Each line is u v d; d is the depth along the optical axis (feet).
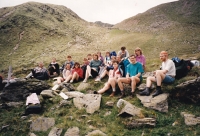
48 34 374.22
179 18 356.79
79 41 362.74
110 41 340.39
